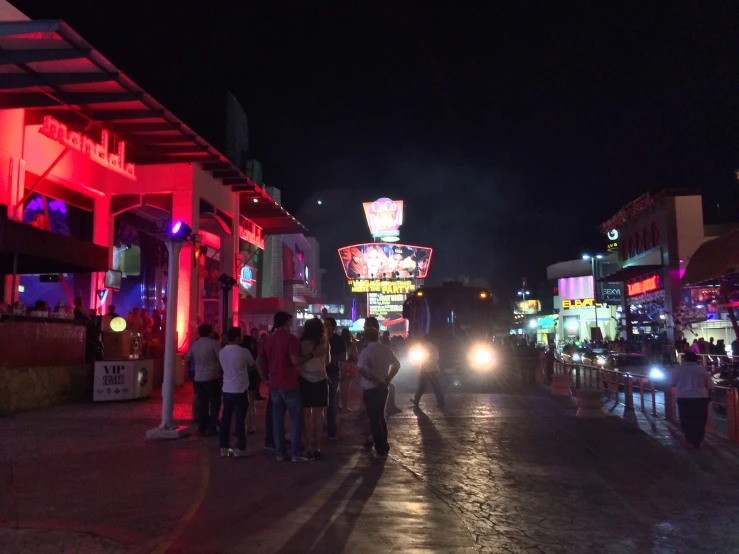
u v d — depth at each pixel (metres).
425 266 65.62
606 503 6.96
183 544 5.27
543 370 24.03
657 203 39.94
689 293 33.41
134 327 18.70
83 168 21.17
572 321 59.28
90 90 14.93
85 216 21.80
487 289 24.67
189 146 20.16
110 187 22.33
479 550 5.36
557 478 8.08
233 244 26.09
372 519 6.12
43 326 14.41
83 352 15.95
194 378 10.51
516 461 9.07
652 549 5.50
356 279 64.94
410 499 6.89
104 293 22.44
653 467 8.78
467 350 23.61
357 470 8.26
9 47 12.70
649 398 18.69
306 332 8.95
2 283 16.56
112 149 18.61
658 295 39.81
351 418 13.26
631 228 45.22
